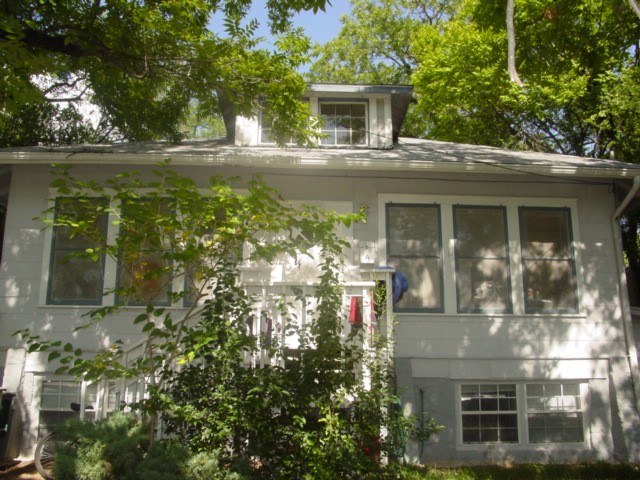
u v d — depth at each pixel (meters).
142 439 4.73
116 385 6.45
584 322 9.18
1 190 10.21
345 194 9.33
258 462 5.43
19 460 8.01
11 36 6.69
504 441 8.79
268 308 6.56
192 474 4.48
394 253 9.23
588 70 15.56
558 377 8.96
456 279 9.17
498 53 13.77
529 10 11.02
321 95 11.30
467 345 8.97
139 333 8.59
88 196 6.18
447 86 16.95
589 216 9.54
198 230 5.52
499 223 9.45
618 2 12.12
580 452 8.75
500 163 9.09
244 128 10.93
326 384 5.39
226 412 5.16
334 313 5.67
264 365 5.93
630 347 9.10
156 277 5.69
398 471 5.50
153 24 8.38
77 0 8.34
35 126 15.59
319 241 5.81
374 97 11.30
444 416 8.72
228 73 9.32
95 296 8.78
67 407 8.50
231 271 5.78
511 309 9.15
